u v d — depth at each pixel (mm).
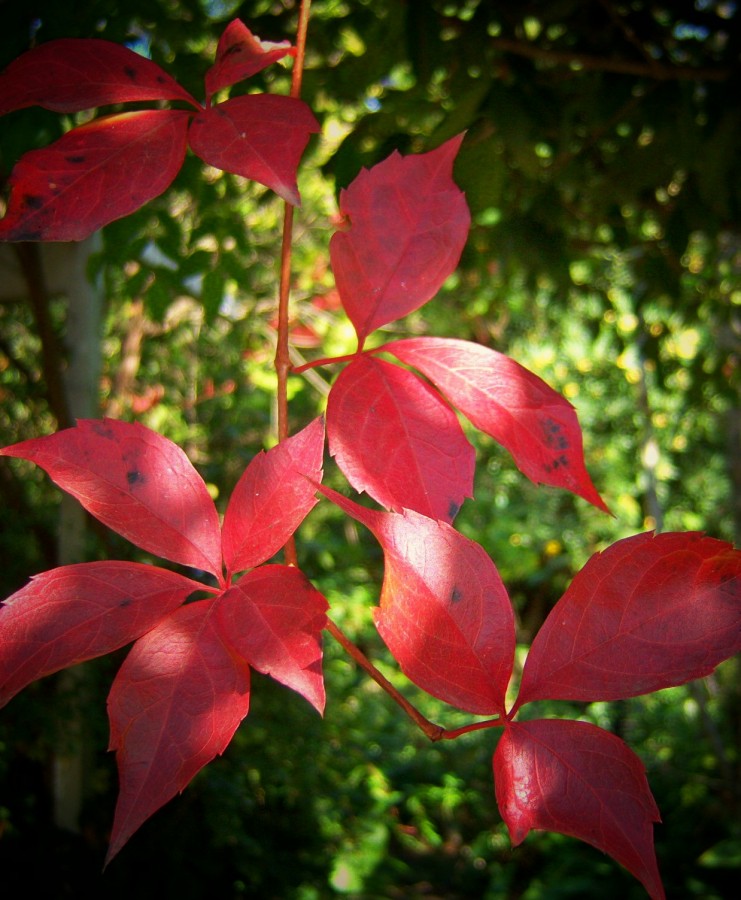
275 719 2055
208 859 1906
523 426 314
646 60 1088
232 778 1956
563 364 3686
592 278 2027
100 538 1726
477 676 260
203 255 1021
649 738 3779
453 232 330
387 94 898
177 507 276
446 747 3609
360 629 2750
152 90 316
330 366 1615
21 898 1633
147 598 257
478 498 3682
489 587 263
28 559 1877
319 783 2275
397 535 261
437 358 322
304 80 967
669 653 257
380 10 1021
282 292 320
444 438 305
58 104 313
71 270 1850
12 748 1745
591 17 1113
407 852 3746
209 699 242
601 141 1224
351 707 2840
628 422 3812
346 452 298
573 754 252
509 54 981
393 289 327
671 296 1390
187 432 2420
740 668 3539
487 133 792
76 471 276
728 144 1116
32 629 249
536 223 1136
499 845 3613
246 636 249
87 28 804
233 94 895
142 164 301
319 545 2479
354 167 696
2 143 771
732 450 3217
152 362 2475
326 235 2527
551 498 3932
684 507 4105
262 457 281
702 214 1198
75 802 1762
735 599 258
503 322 2807
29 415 2090
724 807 3469
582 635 261
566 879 3375
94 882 1729
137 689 241
